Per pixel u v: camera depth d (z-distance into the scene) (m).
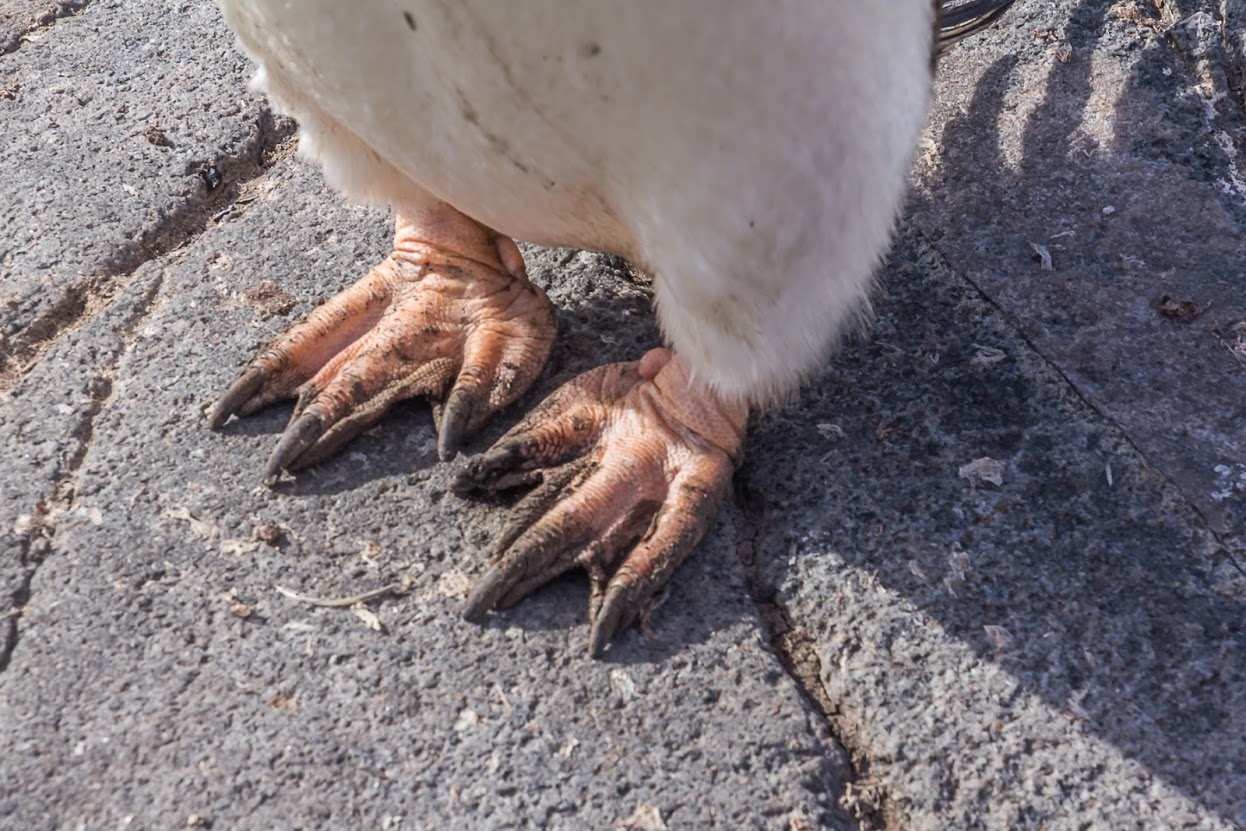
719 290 0.60
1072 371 0.71
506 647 0.63
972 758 0.61
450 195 0.64
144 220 0.77
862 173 0.59
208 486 0.67
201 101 0.83
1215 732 0.61
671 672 0.62
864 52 0.57
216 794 0.59
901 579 0.65
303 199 0.78
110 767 0.60
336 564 0.65
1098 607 0.64
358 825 0.59
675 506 0.65
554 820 0.59
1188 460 0.68
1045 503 0.67
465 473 0.66
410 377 0.69
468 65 0.56
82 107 0.83
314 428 0.67
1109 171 0.79
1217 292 0.74
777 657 0.64
